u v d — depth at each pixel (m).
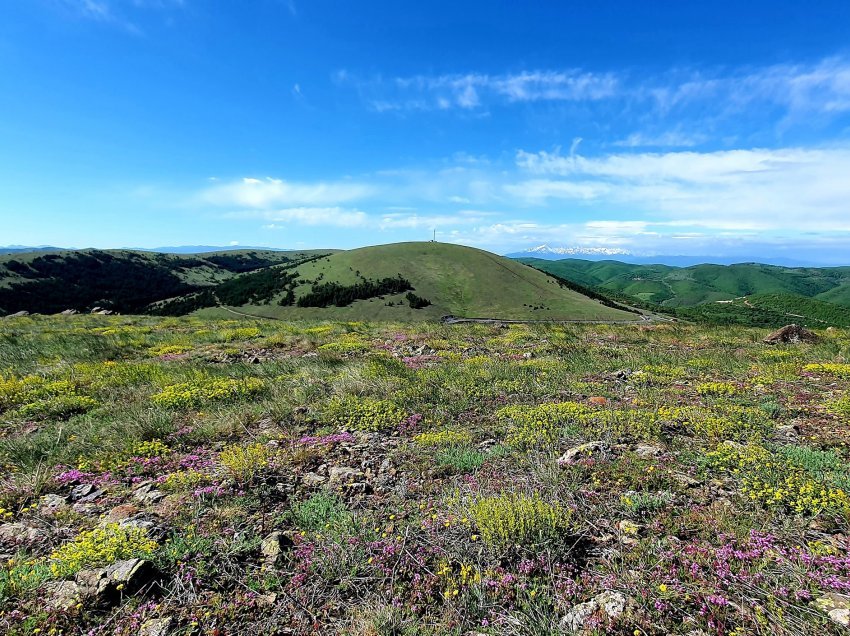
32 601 3.69
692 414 7.97
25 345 17.38
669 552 4.13
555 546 4.33
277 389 10.39
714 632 3.29
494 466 6.30
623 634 3.30
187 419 8.61
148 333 22.91
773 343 18.33
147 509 5.27
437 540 4.51
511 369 12.59
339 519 4.94
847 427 7.38
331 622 3.59
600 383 11.28
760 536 4.36
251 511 5.23
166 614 3.63
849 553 4.05
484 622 3.48
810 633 3.20
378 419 8.40
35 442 7.48
